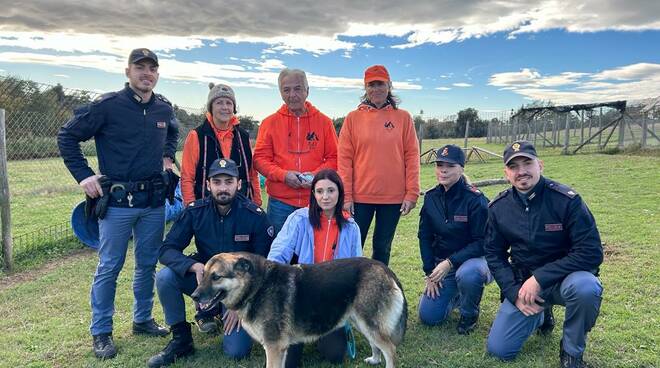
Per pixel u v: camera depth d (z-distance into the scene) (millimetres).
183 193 4617
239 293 3463
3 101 10695
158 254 4113
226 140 4707
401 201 4996
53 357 4020
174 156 4734
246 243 4207
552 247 3719
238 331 3877
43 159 11484
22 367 3824
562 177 14539
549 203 3660
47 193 12891
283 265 3633
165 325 4695
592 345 3916
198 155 4598
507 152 3750
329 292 3531
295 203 4855
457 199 4453
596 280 3457
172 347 3920
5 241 6496
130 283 5984
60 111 10875
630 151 21031
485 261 4328
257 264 3537
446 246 4594
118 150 4027
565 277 3580
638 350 3809
